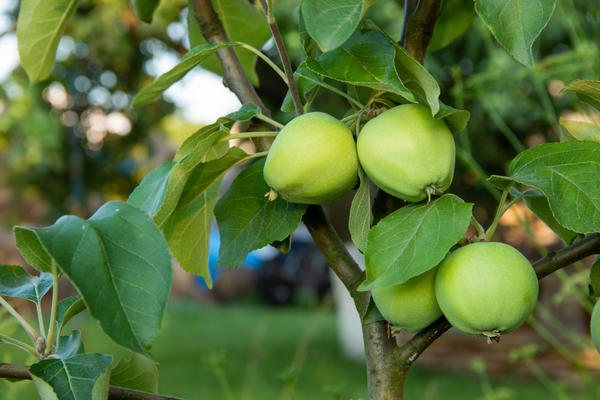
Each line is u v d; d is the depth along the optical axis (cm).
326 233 62
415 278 56
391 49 54
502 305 53
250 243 62
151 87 60
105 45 308
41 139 324
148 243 49
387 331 58
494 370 260
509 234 200
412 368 279
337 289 306
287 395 214
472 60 212
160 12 299
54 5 70
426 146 55
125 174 400
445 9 78
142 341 46
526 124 204
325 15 51
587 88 58
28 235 53
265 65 220
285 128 57
